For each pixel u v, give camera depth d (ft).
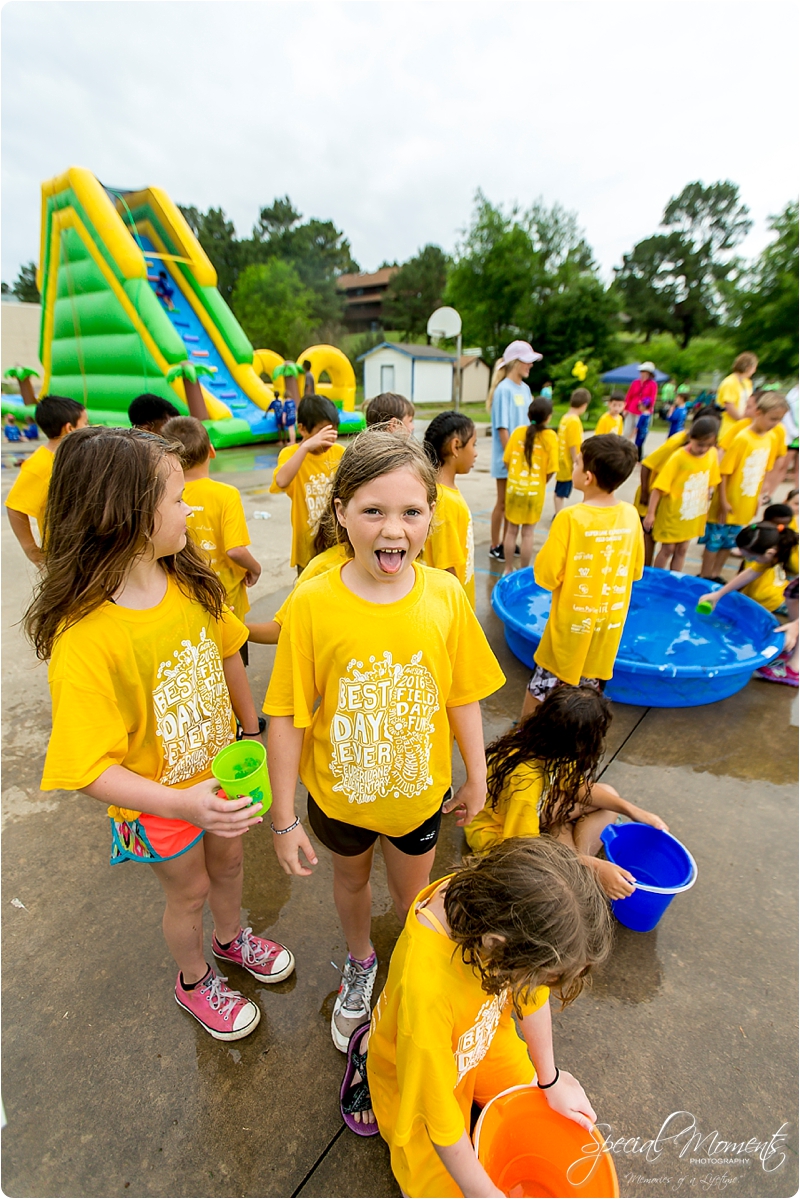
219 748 4.99
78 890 7.14
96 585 3.75
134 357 37.06
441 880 4.19
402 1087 3.62
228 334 42.52
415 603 4.22
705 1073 5.36
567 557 8.41
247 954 6.10
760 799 8.76
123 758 4.20
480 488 28.96
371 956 5.83
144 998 5.92
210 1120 4.98
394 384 104.73
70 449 3.72
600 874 6.33
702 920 6.84
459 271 111.04
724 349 86.63
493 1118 4.37
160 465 3.79
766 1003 5.97
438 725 4.67
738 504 15.80
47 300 42.47
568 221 118.52
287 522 22.17
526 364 17.69
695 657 12.10
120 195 40.27
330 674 4.26
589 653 9.00
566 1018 5.78
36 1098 5.10
